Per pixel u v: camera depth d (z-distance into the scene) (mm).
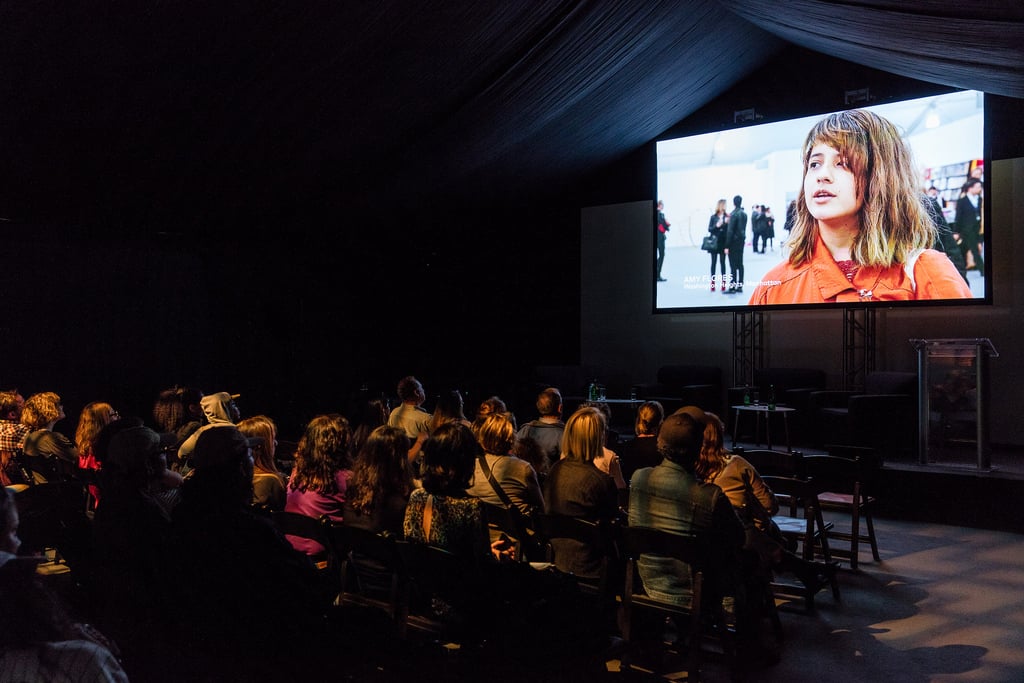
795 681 3084
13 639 985
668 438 2967
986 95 7715
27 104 5359
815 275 8938
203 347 9586
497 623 2607
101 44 4973
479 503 2699
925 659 3318
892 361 8969
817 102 9445
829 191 8820
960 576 4652
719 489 2912
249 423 3387
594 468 3225
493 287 12953
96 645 1075
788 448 7602
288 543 2158
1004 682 3068
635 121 9859
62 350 8312
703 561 2746
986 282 7688
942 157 8062
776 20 7676
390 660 2287
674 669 3211
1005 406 8242
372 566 2838
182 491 2148
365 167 8336
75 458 4758
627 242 11266
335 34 5766
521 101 8008
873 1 5383
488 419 3596
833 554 4902
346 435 3258
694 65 8883
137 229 8539
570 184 11500
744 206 9539
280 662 2062
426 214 10578
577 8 6652
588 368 11047
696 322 10656
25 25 4570
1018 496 5879
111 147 6336
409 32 6059
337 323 11148
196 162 7039
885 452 7371
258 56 5711
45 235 8148
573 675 2693
